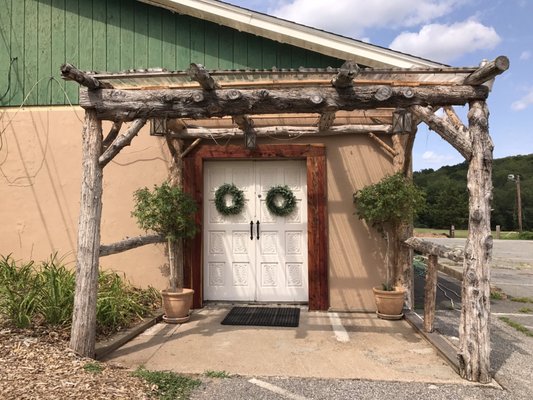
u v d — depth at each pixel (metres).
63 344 3.82
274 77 3.95
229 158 6.11
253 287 6.20
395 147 5.75
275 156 6.02
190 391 3.25
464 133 3.69
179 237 5.51
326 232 5.89
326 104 3.82
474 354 3.47
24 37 6.43
